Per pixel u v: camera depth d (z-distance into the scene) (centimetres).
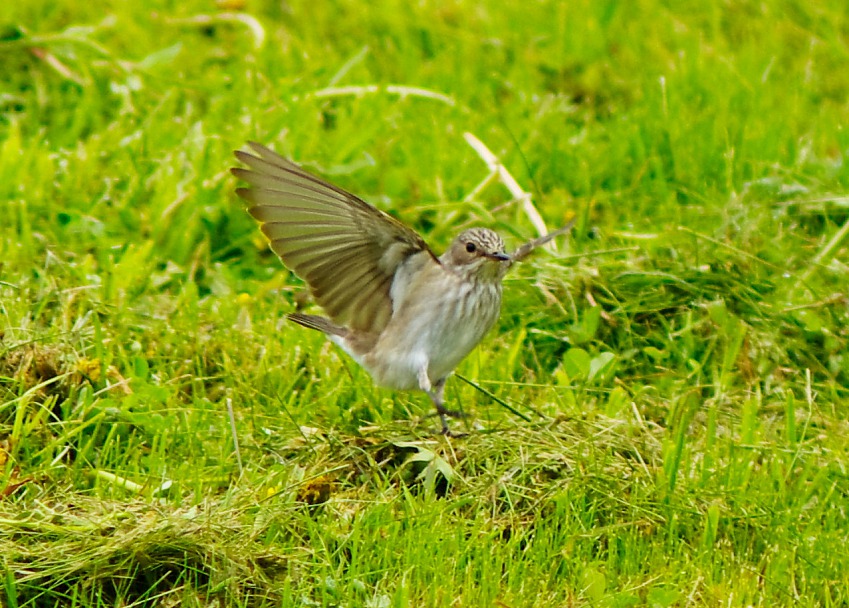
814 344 1395
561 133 1791
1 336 1271
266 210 1054
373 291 1140
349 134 1744
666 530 1099
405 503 1100
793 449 1218
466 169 1703
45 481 1123
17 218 1530
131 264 1405
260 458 1178
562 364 1377
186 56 2002
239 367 1313
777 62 2047
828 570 1063
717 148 1736
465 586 1014
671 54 2064
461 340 1168
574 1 2178
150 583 1004
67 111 1817
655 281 1441
